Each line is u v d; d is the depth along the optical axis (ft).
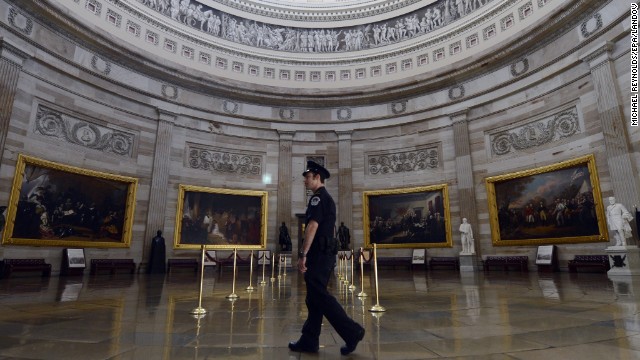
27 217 47.88
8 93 46.47
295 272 60.29
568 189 51.47
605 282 32.45
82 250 52.95
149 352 11.07
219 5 77.87
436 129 69.62
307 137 77.00
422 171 69.92
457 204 65.21
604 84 47.06
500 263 56.59
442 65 72.08
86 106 56.65
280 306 20.68
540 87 56.49
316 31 82.94
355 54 80.18
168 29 70.28
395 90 73.10
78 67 55.57
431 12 75.56
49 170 51.01
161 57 67.41
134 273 58.18
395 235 69.51
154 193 62.85
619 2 45.80
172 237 64.49
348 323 10.75
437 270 62.59
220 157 71.92
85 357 10.45
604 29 47.39
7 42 46.16
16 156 47.37
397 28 78.89
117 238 58.29
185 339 12.74
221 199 70.23
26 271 46.98
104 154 58.29
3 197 45.55
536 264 52.70
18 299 23.90
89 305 21.11
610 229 43.91
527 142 57.72
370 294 26.35
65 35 54.24
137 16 66.23
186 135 68.85
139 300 23.52
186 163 68.39
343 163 74.90
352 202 73.41
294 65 80.53
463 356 10.28
